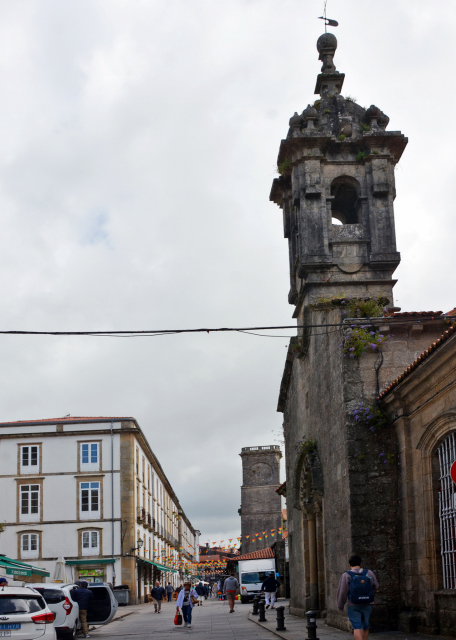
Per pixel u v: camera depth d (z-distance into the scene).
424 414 16.66
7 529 52.78
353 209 28.39
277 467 100.31
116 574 51.88
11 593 13.98
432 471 16.41
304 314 25.16
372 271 25.34
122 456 53.81
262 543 97.62
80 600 23.03
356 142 26.34
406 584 17.09
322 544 23.92
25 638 13.59
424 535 16.39
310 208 25.77
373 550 17.66
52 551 52.31
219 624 27.59
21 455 54.12
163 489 81.88
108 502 53.03
